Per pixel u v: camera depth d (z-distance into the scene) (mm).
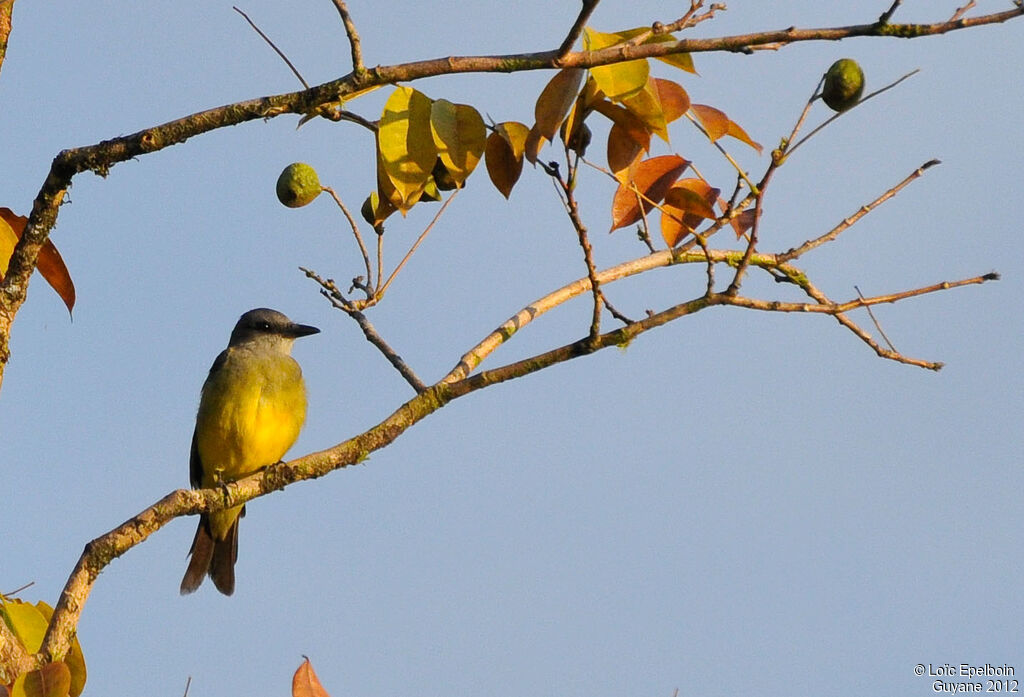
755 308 8930
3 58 9727
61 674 7969
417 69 8523
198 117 8852
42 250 9695
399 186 9070
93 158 8969
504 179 9430
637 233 9641
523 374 8984
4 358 9352
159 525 8797
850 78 8062
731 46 8172
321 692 7969
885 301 9289
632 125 8805
